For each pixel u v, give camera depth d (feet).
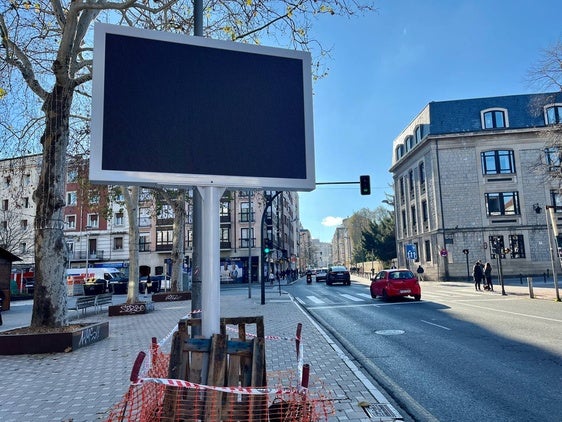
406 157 158.20
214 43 14.23
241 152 14.02
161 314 56.34
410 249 129.90
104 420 15.58
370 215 300.40
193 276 19.45
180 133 13.41
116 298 102.63
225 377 12.28
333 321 45.01
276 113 14.67
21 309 77.56
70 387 20.45
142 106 13.08
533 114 63.10
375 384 20.45
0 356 28.17
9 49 33.88
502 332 32.76
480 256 126.82
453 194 131.03
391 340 32.22
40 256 32.17
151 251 174.81
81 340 30.89
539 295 63.16
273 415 12.34
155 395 13.25
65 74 33.55
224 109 14.03
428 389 19.45
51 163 32.83
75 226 169.78
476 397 17.99
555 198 125.18
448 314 45.37
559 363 22.72
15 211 127.24
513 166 128.98
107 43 12.96
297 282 168.35
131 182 12.64
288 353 27.66
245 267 172.96
